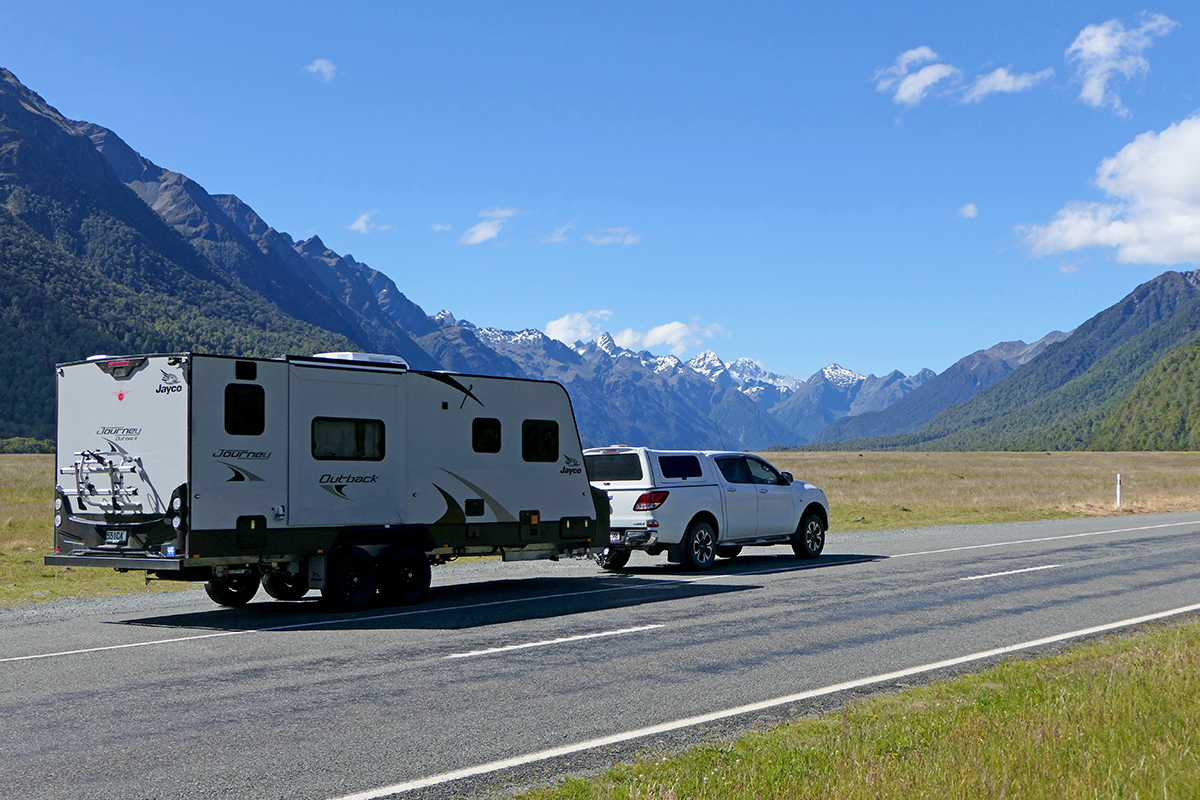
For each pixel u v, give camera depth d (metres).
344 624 11.05
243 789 5.29
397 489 12.82
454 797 5.18
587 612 11.75
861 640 9.75
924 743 5.74
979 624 10.67
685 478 16.42
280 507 11.70
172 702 7.26
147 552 11.30
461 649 9.39
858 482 54.22
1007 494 42.44
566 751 5.99
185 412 11.05
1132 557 17.53
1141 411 199.38
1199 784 4.82
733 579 15.03
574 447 14.98
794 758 5.55
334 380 12.24
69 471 12.01
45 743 6.17
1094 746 5.46
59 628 10.91
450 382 13.46
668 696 7.44
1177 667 7.43
